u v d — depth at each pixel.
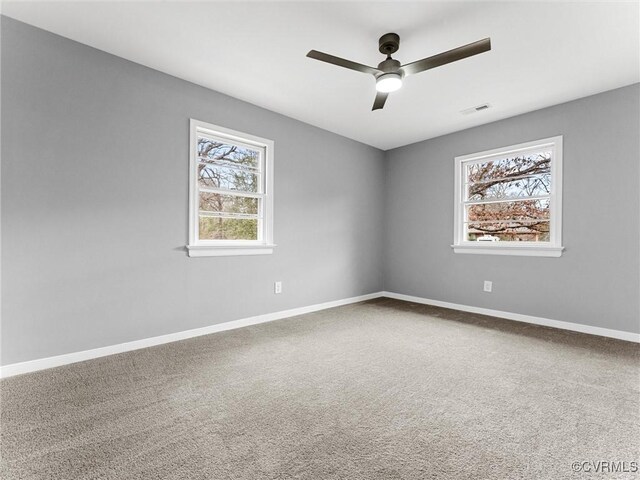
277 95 3.01
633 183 2.71
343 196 4.18
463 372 2.10
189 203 2.76
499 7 1.83
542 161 3.30
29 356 2.04
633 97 2.70
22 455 1.28
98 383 1.90
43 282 2.09
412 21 1.97
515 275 3.43
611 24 1.95
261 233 3.36
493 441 1.38
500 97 2.98
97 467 1.22
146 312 2.54
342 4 1.83
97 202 2.29
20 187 2.01
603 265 2.86
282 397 1.76
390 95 2.96
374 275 4.68
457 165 3.95
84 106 2.23
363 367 2.18
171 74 2.64
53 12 1.91
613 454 1.29
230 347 2.55
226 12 1.90
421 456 1.28
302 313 3.70
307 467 1.22
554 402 1.71
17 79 1.99
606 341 2.71
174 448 1.33
